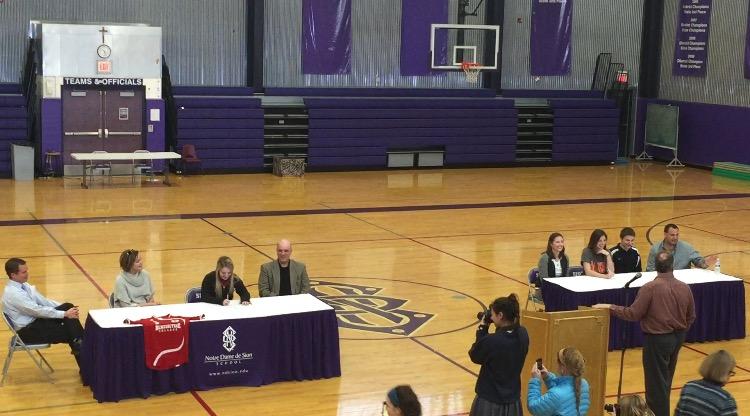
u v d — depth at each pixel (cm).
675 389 935
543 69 2739
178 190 2061
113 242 1516
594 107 2720
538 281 1112
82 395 870
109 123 2206
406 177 2372
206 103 2314
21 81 2241
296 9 2466
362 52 2547
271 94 2423
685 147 2745
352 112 2450
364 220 1772
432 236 1641
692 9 2695
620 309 852
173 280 1288
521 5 2689
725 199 2133
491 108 2598
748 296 1295
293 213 1822
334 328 934
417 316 1160
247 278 1305
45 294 1200
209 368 889
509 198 2073
